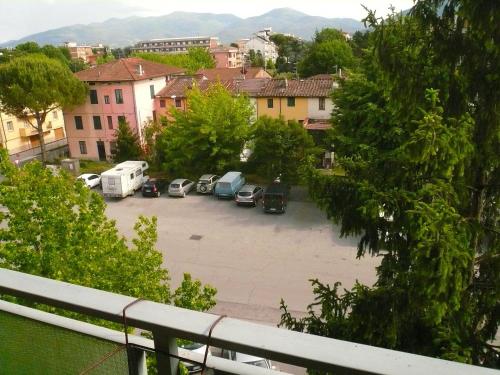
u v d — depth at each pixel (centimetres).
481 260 606
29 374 169
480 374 101
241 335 120
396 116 655
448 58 564
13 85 3428
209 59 7494
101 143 3797
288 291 1697
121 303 141
